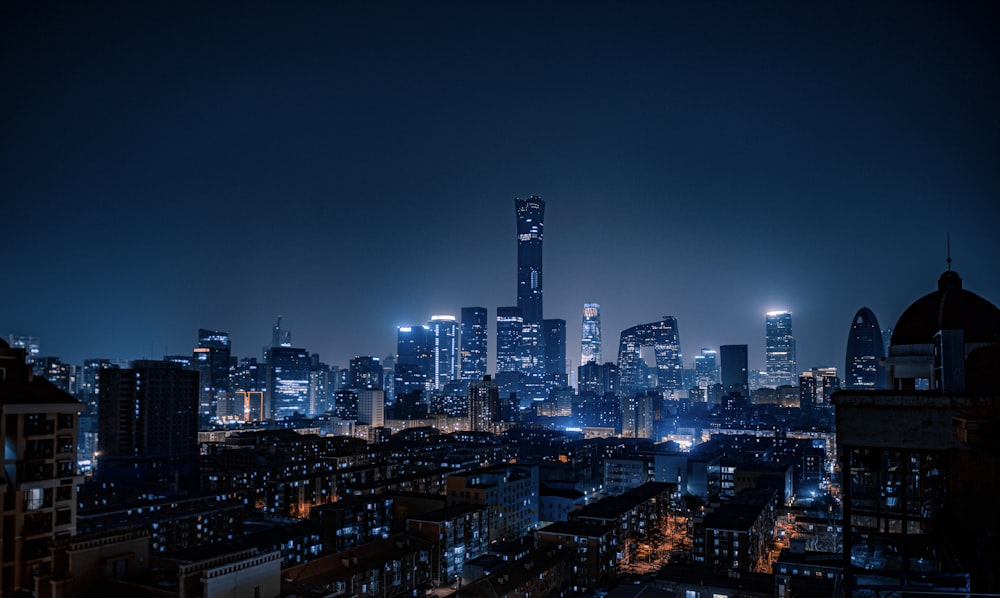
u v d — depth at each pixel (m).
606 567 161.25
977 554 23.19
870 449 22.22
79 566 54.91
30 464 73.25
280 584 61.25
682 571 129.50
